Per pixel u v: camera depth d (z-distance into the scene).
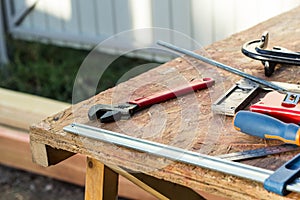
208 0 3.47
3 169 2.93
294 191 0.92
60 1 4.12
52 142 1.16
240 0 3.37
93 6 3.98
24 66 4.07
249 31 1.72
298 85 1.27
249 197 0.95
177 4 3.59
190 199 1.39
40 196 2.70
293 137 1.02
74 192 2.70
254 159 1.01
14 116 2.67
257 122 1.06
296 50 1.53
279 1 3.24
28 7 4.26
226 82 1.30
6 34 4.36
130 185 2.36
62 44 4.24
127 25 3.88
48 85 3.77
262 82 1.27
